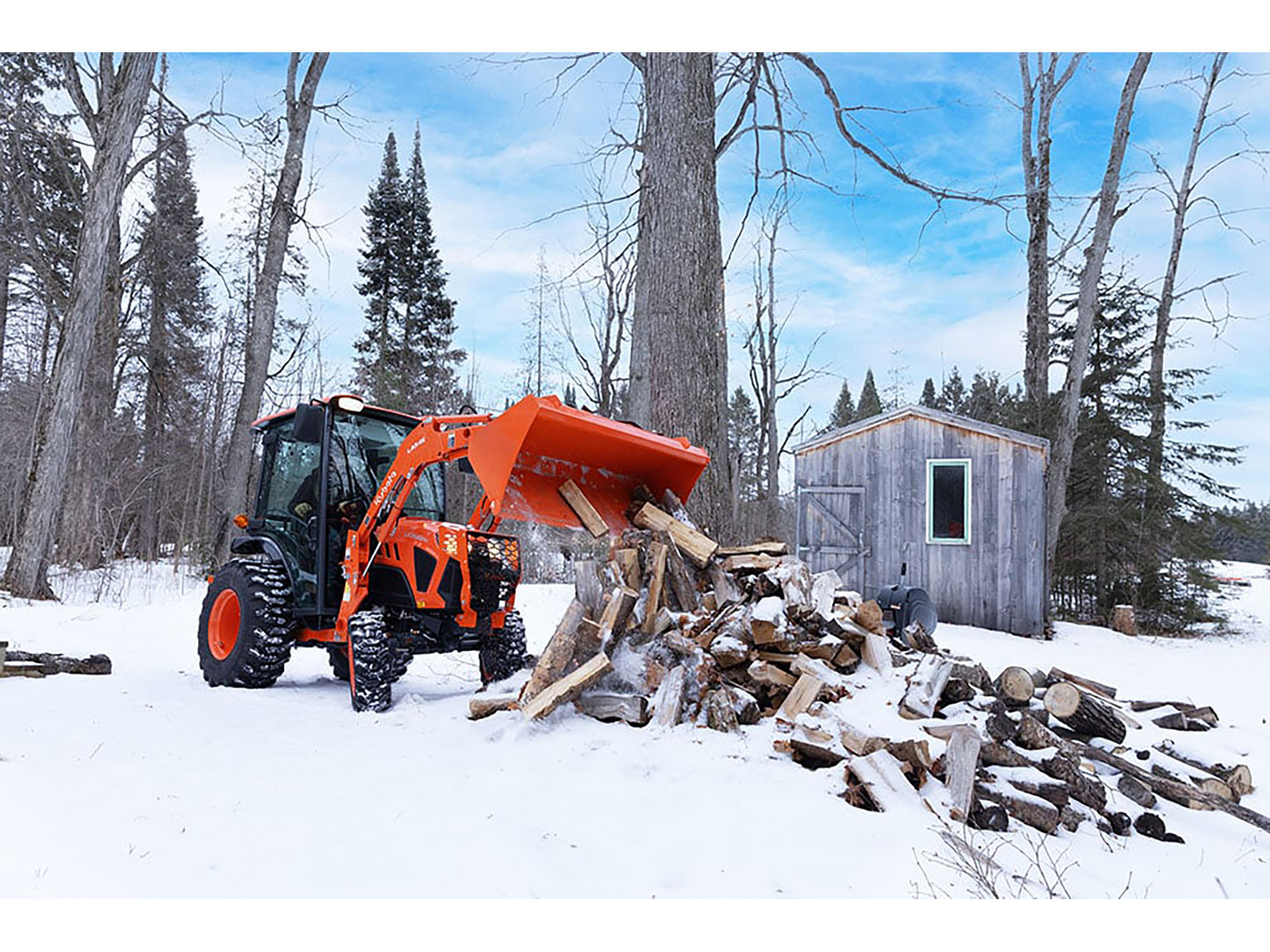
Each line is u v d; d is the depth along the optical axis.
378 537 5.82
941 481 12.77
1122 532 16.84
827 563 13.34
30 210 17.56
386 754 4.02
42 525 11.92
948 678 4.34
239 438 13.61
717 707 4.21
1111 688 5.86
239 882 2.47
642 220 11.84
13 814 2.90
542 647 8.20
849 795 3.46
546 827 3.03
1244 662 9.71
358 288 30.75
